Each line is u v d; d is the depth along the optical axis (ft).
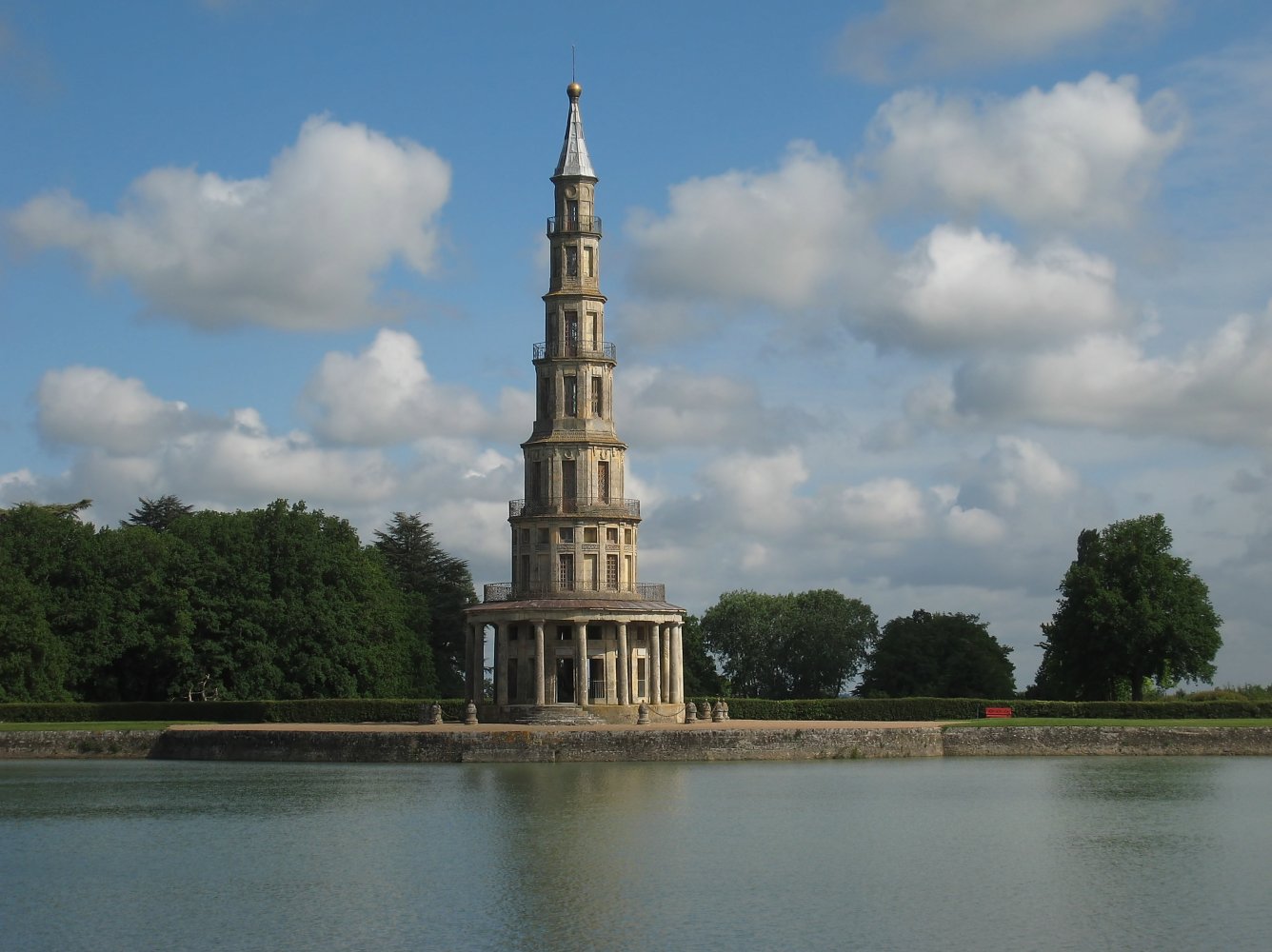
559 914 196.24
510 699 450.30
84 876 223.92
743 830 258.16
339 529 512.22
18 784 330.95
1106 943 181.98
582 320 462.60
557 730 371.97
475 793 305.73
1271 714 443.32
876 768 361.30
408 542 626.23
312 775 345.92
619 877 218.79
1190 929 188.75
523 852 237.66
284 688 461.78
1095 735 404.36
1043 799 300.20
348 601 480.64
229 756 382.01
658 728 378.32
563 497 455.22
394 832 257.55
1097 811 283.59
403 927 189.88
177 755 389.39
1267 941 183.42
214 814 281.74
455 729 378.53
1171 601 478.18
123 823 272.51
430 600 610.65
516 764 364.58
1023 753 400.26
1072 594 490.08
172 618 458.09
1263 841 251.19
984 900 204.85
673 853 237.04
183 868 228.84
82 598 457.27
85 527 472.03
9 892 212.43
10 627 431.02
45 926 192.34
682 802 292.40
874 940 183.42
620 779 331.16
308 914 197.26
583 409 460.14
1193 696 490.49
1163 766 370.94
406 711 437.58
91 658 450.71
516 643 449.48
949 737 398.01
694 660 615.57
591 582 451.53
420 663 533.96
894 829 260.21
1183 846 245.65
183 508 648.38
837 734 384.68
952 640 592.19
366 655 475.31
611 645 445.37
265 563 470.39
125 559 463.83
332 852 239.91
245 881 218.79
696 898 205.26
